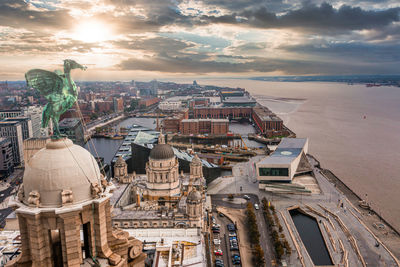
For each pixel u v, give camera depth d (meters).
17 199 33.09
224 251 177.62
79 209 31.14
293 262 166.12
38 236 31.38
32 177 31.78
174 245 142.00
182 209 184.25
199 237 156.75
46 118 34.69
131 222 171.50
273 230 196.25
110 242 35.91
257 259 163.75
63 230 31.53
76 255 32.34
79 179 32.41
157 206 190.62
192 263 133.50
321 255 175.38
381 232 198.75
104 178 36.28
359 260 167.88
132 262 38.50
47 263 32.62
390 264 164.38
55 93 33.84
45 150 33.22
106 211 35.06
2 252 126.88
